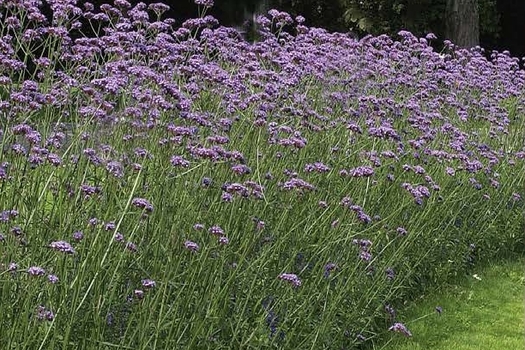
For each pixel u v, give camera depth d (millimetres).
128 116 5887
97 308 4488
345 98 8594
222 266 4988
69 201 5078
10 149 5051
